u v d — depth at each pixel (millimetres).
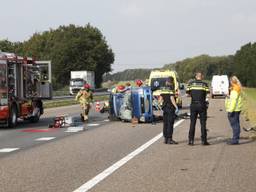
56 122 26609
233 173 12086
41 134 22797
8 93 26250
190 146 17406
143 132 22703
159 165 13391
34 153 16266
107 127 25688
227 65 195875
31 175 12211
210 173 12117
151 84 39375
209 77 185750
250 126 25172
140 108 27688
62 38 131500
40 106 31406
